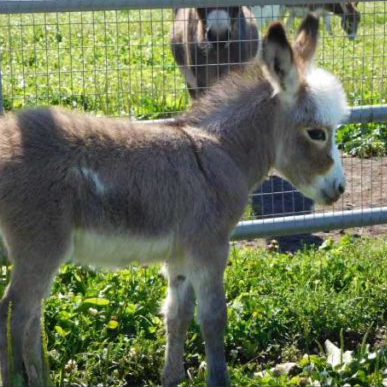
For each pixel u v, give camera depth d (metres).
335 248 6.28
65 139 3.96
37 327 4.21
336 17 13.96
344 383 4.45
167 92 8.52
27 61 10.64
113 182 3.98
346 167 8.31
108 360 4.61
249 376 4.65
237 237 5.56
